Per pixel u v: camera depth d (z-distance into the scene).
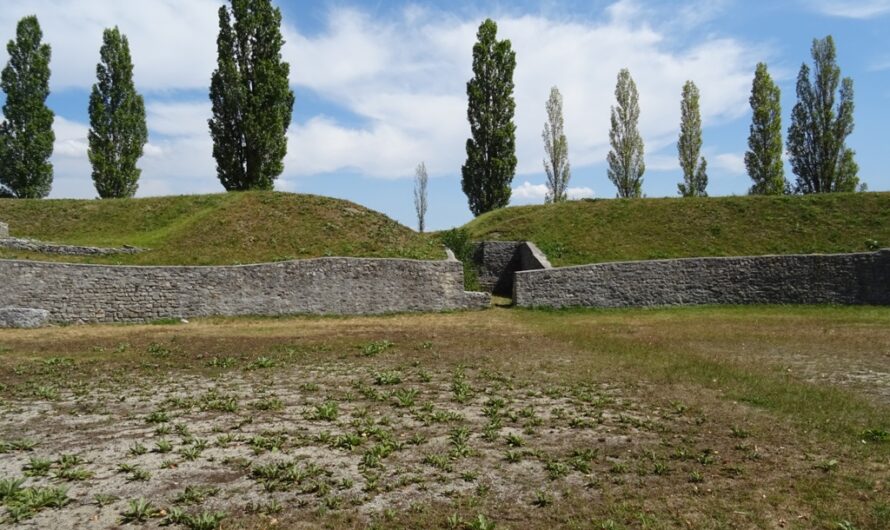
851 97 41.34
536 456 6.93
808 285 24.64
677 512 5.32
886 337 16.09
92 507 5.57
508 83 42.28
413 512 5.39
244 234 26.42
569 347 14.84
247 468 6.59
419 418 8.55
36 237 26.47
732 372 11.40
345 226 27.95
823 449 7.02
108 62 39.59
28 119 37.41
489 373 11.76
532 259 27.81
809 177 42.31
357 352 14.44
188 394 10.24
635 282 24.77
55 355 14.03
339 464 6.70
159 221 28.64
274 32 36.22
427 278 23.58
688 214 30.47
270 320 21.33
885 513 5.19
